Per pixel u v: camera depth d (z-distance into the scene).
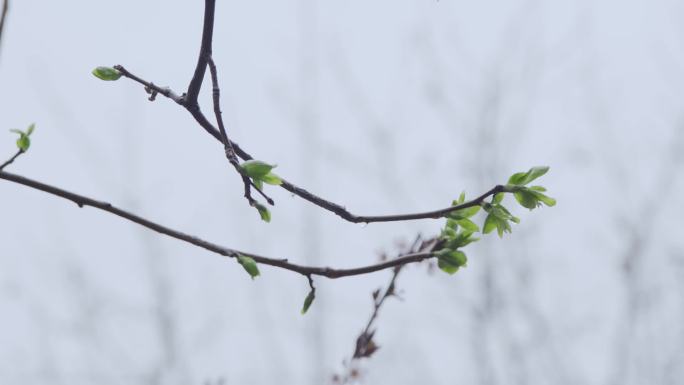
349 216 1.46
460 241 1.50
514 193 1.48
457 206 1.48
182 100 1.49
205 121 1.49
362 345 1.64
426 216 1.48
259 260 1.46
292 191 1.47
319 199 1.47
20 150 1.45
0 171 1.45
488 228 1.49
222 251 1.46
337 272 1.46
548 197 1.48
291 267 1.46
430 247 1.50
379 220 1.47
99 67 1.50
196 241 1.46
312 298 1.46
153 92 1.51
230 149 1.47
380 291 1.64
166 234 1.45
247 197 1.47
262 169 1.46
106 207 1.45
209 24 1.48
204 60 1.48
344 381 1.63
